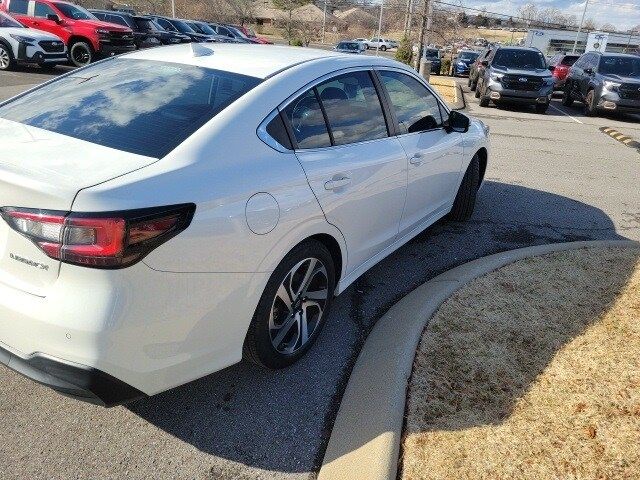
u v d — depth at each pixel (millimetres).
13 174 2064
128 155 2330
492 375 2908
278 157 2695
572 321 3486
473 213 5984
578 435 2494
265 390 2906
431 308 3566
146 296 2113
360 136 3377
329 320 3613
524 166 8492
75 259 2008
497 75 15969
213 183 2322
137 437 2543
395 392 2721
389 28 68562
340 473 2342
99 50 17891
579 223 5883
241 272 2436
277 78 2912
